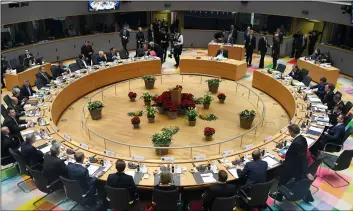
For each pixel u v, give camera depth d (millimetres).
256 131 10891
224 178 6016
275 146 7980
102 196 7031
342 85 15039
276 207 7320
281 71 14148
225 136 10477
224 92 14125
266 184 6230
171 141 10109
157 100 11859
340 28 16625
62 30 18469
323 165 8961
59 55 18297
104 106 12625
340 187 8023
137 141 10164
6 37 15852
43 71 13102
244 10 19875
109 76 14680
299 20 19562
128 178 6230
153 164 7348
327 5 16344
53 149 6883
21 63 15125
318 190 7910
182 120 11562
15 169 8711
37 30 17344
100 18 20156
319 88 12070
